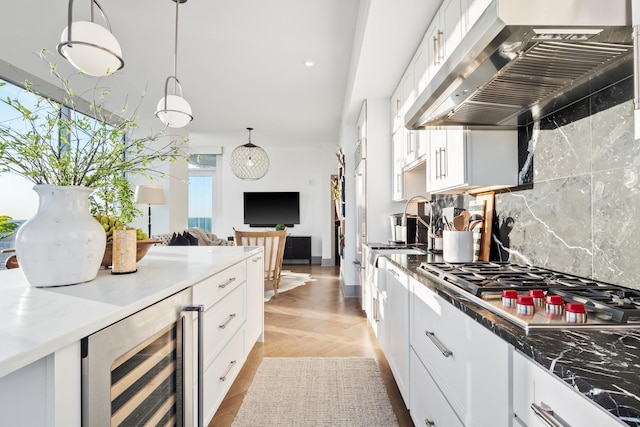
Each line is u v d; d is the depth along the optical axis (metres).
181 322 1.19
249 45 3.12
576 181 1.33
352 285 4.50
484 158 1.73
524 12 0.83
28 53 3.23
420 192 3.13
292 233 8.01
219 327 1.64
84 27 1.53
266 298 4.46
